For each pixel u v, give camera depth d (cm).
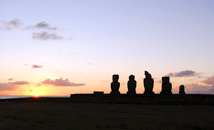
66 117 2319
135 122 2022
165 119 2166
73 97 4334
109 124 1934
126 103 3728
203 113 2556
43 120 2133
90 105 3531
